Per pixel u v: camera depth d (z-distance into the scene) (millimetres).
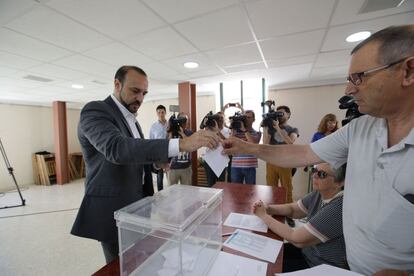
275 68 2924
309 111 3871
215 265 713
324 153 899
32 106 5445
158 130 3633
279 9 1506
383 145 641
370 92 610
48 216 3131
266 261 739
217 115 2146
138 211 676
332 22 1701
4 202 3857
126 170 1083
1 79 3107
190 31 1799
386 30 587
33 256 2100
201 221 696
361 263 668
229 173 2996
